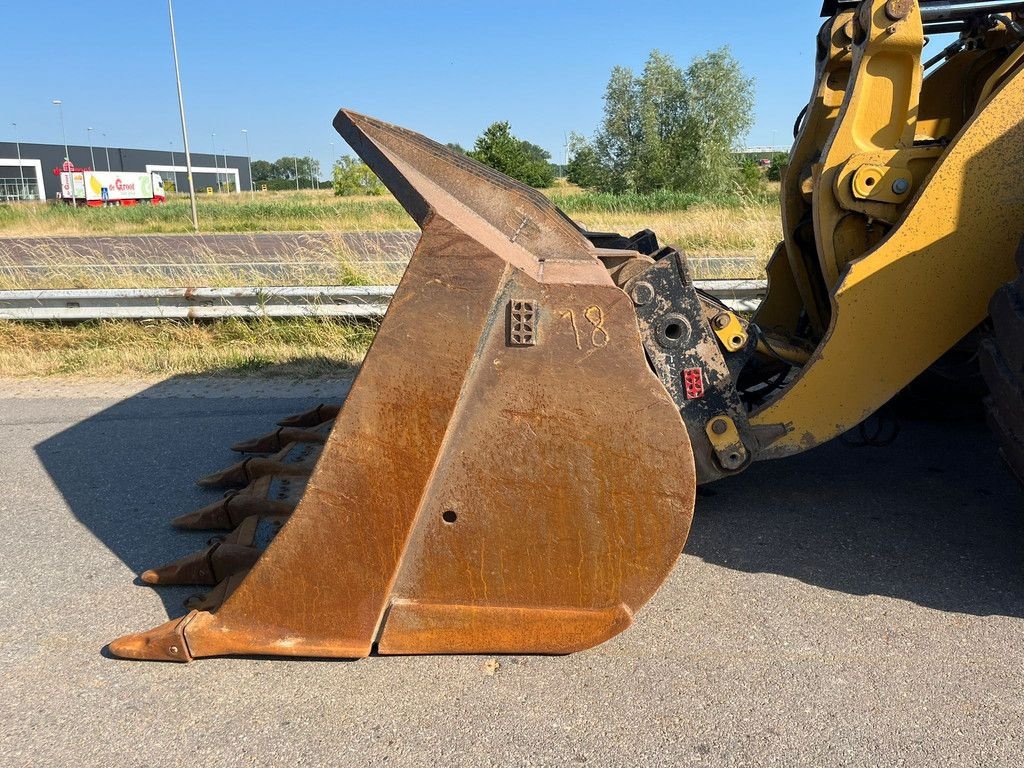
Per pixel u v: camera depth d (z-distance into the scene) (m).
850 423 2.89
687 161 40.28
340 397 5.27
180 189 102.06
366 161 2.38
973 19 3.28
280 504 3.13
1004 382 2.53
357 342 6.32
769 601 2.72
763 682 2.29
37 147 87.44
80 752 2.07
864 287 2.77
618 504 2.25
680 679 2.31
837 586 2.81
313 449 3.76
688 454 2.23
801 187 3.53
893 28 2.80
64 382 5.72
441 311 2.14
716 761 2.00
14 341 6.47
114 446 4.39
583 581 2.30
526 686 2.29
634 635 2.54
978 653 2.41
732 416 2.83
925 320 2.78
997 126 2.64
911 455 4.04
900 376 2.84
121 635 2.59
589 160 43.12
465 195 2.73
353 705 2.22
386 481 2.21
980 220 2.69
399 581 2.32
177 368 5.95
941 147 2.90
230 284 7.55
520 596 2.32
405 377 2.17
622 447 2.22
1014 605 2.66
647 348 2.76
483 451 2.22
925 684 2.27
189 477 3.94
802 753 2.02
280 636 2.35
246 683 2.32
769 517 3.38
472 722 2.15
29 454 4.29
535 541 2.28
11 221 26.36
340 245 9.44
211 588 2.87
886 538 3.17
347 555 2.27
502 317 2.17
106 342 6.43
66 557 3.13
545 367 2.19
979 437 4.25
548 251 2.57
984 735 2.06
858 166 2.92
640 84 41.31
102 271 8.18
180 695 2.28
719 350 2.80
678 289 2.72
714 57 39.72
